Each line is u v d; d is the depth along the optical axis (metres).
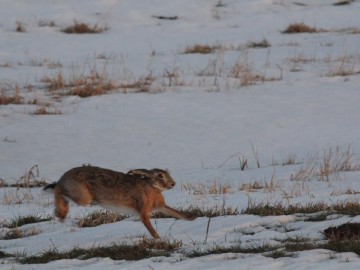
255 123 39.03
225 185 26.69
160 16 68.25
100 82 47.47
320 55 55.12
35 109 42.56
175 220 20.88
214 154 34.06
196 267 15.28
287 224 19.48
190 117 40.53
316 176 27.91
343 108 41.47
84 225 21.12
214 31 64.50
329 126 37.88
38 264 16.38
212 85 47.75
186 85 47.84
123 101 44.12
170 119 40.22
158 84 48.19
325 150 33.28
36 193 27.55
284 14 69.19
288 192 24.75
